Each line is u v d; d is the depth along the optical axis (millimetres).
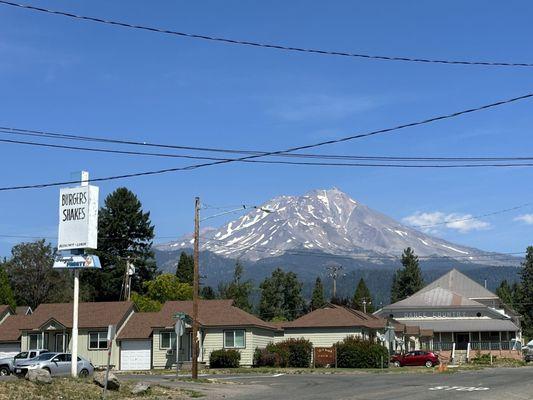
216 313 61000
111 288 97625
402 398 26125
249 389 31469
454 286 108812
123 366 60469
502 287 148625
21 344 62469
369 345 59531
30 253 92188
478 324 90625
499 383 33844
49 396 23578
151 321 61219
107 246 102062
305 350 59906
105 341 61094
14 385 24266
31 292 91812
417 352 64688
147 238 104750
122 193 103250
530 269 133500
